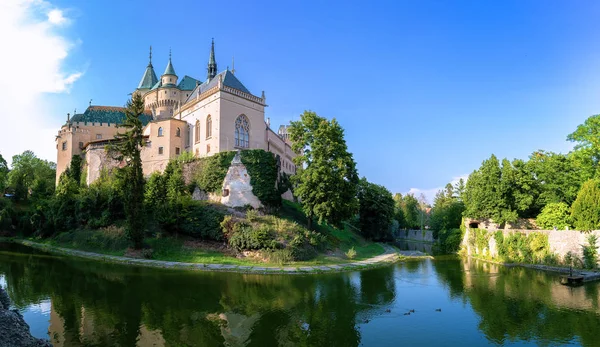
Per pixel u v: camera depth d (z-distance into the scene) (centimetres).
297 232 4688
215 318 2364
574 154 5244
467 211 6266
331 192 4794
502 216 5578
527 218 5644
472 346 2014
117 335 2038
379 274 4044
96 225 5241
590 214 4119
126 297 2758
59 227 5759
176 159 6206
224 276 3519
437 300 2934
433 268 4566
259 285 3222
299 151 5328
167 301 2684
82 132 8006
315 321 2370
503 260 5109
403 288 3347
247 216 4859
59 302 2609
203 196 5706
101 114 8394
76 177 7519
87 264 3997
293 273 3809
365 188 7656
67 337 1994
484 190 5850
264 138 6762
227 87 6088
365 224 7588
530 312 2619
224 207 5206
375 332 2203
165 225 4809
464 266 4750
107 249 4709
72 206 5769
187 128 6731
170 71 8669
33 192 8469
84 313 2389
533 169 5809
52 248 5128
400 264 4947
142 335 2047
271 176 5569
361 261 4862
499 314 2578
